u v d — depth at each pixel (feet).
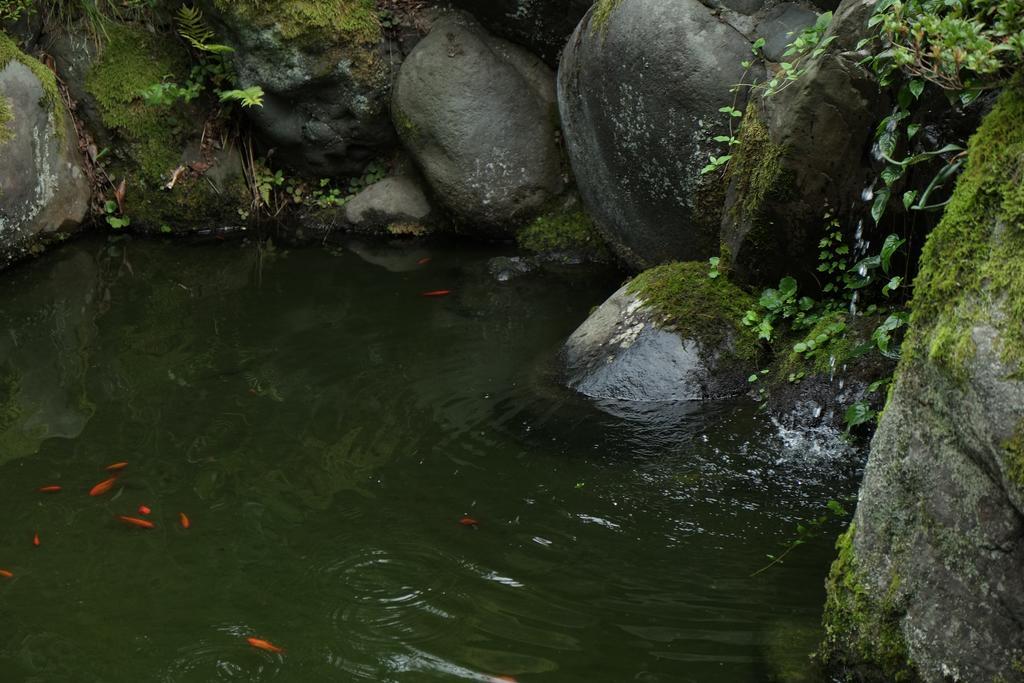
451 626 10.59
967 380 7.77
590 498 12.88
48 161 22.53
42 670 10.14
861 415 13.44
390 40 23.89
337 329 18.69
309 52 23.21
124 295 20.66
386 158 24.70
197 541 12.31
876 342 13.93
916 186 13.87
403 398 15.87
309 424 15.15
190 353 17.85
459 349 17.63
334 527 12.48
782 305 15.81
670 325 15.78
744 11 17.43
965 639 8.14
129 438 14.94
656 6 17.75
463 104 22.41
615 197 19.75
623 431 14.42
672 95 17.60
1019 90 8.06
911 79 11.61
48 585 11.56
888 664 8.89
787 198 14.85
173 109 24.21
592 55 18.85
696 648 10.10
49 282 21.33
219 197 24.35
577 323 18.57
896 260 14.90
